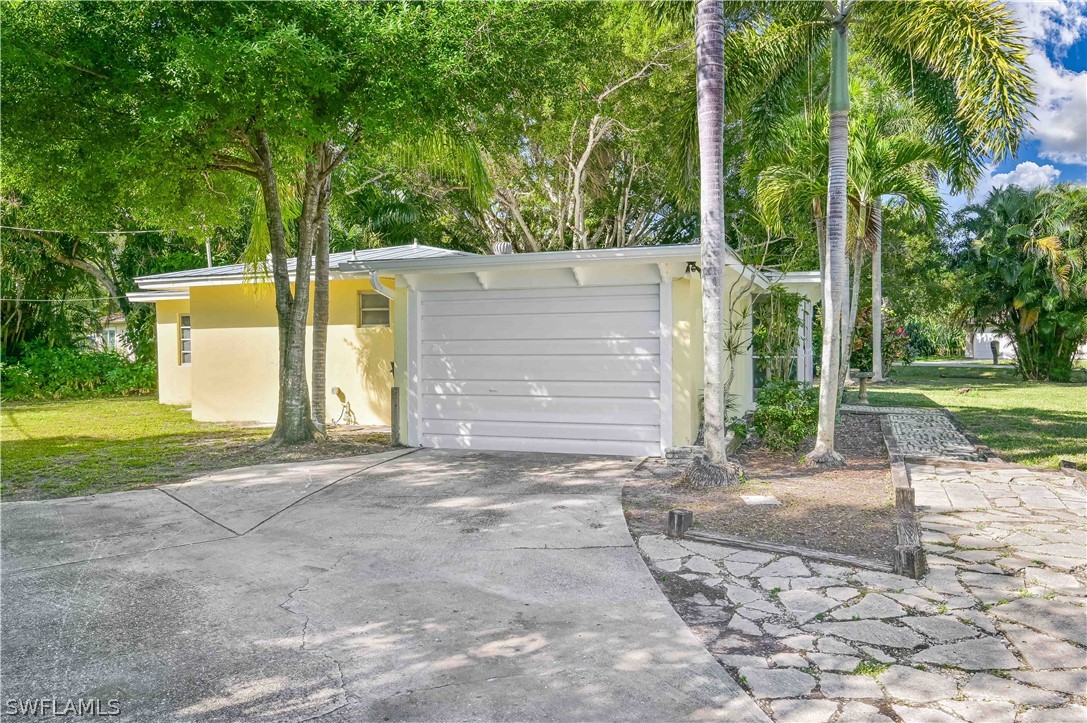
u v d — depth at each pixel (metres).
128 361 22.25
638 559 4.76
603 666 3.23
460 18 7.60
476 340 9.47
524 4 7.86
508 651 3.40
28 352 21.06
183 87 6.86
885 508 6.07
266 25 6.84
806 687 3.01
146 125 7.04
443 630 3.66
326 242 10.54
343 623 3.76
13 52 6.44
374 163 16.86
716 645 3.45
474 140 9.70
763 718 2.78
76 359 20.38
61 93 7.34
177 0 7.05
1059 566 4.53
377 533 5.48
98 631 3.67
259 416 13.24
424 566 4.69
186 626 3.73
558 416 9.12
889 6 8.72
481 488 7.00
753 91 10.16
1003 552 4.84
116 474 7.96
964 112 8.04
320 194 10.41
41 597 4.16
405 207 21.89
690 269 8.44
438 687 3.06
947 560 4.66
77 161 7.97
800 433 9.02
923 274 29.09
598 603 4.00
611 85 16.28
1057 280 23.17
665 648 3.41
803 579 4.32
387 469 8.03
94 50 7.11
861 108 12.26
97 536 5.46
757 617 3.77
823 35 9.77
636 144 18.59
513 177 20.56
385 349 12.41
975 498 6.48
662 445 8.64
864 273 26.34
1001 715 2.76
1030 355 25.23
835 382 8.28
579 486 7.06
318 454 9.13
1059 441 10.32
